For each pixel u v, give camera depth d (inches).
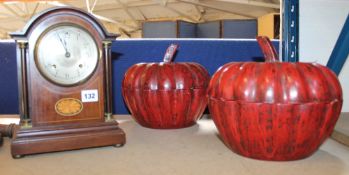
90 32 43.1
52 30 41.2
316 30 62.4
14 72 65.4
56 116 41.9
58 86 41.9
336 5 61.9
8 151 42.1
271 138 34.9
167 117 53.5
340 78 62.8
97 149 42.8
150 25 133.5
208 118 65.3
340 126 49.6
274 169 34.3
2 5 155.3
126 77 56.3
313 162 36.7
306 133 34.5
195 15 193.5
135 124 59.6
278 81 34.1
